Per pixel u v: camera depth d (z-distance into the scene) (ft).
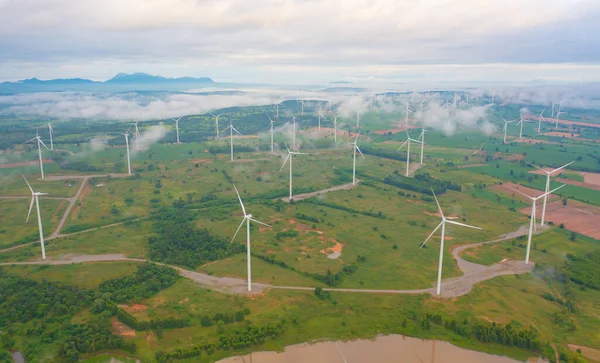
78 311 417.08
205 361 356.38
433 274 509.35
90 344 363.56
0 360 343.87
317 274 499.92
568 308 437.58
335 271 511.81
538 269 520.01
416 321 411.95
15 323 396.57
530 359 365.81
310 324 404.57
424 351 373.40
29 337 376.89
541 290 474.90
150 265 517.96
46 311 413.18
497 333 386.32
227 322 401.90
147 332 386.52
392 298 453.58
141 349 365.61
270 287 469.16
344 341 383.45
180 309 421.59
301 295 454.40
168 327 393.29
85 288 462.19
